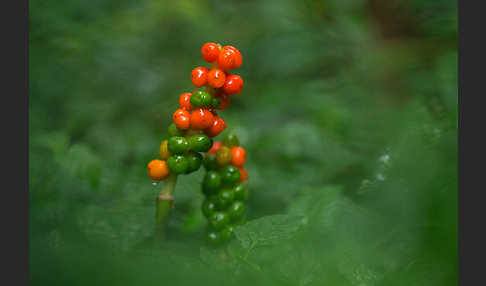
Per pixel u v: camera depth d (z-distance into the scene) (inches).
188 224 18.1
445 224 14.9
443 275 14.4
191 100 16.3
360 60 37.0
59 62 36.0
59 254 13.5
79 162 19.9
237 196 16.9
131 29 43.1
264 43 43.2
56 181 19.2
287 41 41.8
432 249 14.8
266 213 20.7
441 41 34.4
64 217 16.1
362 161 22.7
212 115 16.5
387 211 15.9
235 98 40.2
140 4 45.9
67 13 39.9
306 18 42.9
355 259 14.8
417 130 17.4
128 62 40.1
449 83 24.2
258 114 37.5
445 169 15.6
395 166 16.4
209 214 16.8
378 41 38.3
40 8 37.9
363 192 17.0
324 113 31.3
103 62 38.7
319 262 14.8
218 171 17.0
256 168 25.0
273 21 45.2
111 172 20.8
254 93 40.6
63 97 34.0
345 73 37.0
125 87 38.1
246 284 14.3
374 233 15.5
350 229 15.7
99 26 41.3
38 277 13.3
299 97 37.3
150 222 16.5
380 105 31.4
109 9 44.4
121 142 28.2
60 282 13.3
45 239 14.3
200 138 16.3
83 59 37.6
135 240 15.7
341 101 33.4
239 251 15.1
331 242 15.4
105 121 32.7
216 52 16.4
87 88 36.2
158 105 35.8
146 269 13.6
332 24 41.1
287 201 21.6
